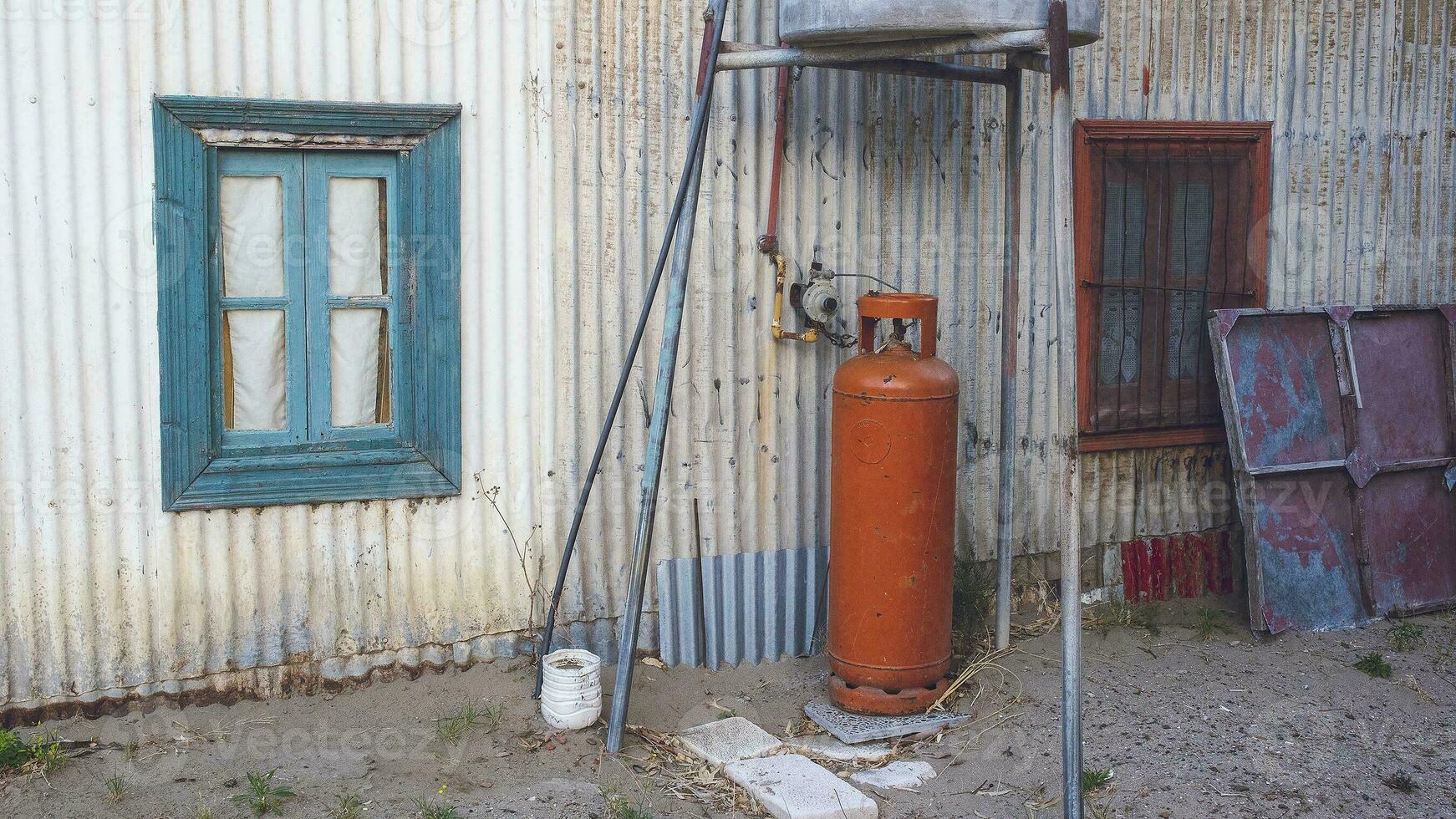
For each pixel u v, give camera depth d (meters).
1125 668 5.50
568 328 4.89
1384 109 6.75
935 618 4.92
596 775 4.32
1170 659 5.62
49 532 4.28
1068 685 3.97
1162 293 6.21
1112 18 5.95
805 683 5.30
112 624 4.38
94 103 4.18
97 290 4.25
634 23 4.89
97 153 4.20
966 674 5.21
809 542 5.50
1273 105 6.43
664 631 5.21
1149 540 6.35
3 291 4.14
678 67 5.00
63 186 4.18
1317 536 6.11
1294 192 6.54
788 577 5.47
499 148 4.70
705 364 5.17
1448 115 6.95
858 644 4.89
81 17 4.14
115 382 4.30
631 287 5.00
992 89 5.67
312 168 4.53
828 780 4.33
